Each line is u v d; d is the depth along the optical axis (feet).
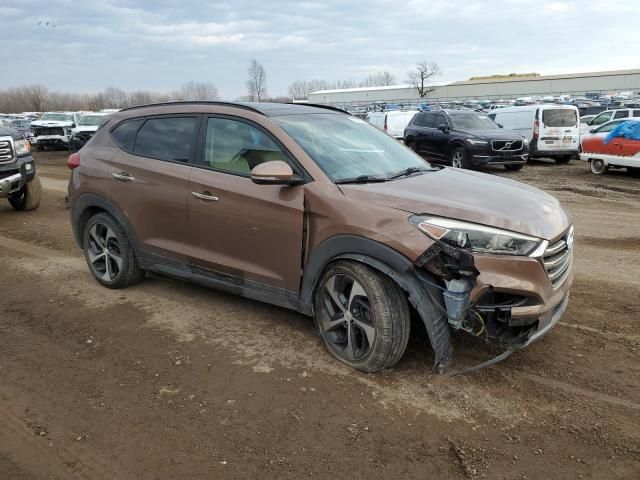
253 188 12.75
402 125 71.67
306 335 13.60
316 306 12.34
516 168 51.49
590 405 10.52
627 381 11.37
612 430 9.75
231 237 13.30
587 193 37.70
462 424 9.96
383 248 10.67
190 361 12.37
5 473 8.85
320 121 14.24
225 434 9.74
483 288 10.23
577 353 12.57
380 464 8.94
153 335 13.76
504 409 10.40
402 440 9.52
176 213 14.37
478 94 305.73
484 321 10.87
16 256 21.31
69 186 17.28
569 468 8.83
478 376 11.53
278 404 10.61
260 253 12.87
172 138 14.92
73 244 23.17
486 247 10.32
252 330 13.94
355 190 11.52
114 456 9.21
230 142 13.64
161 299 16.16
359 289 11.30
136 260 16.30
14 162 29.12
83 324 14.49
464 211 10.55
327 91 333.62
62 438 9.72
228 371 11.91
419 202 10.88
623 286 17.20
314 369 11.91
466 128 51.29
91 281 17.97
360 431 9.77
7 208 32.68
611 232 25.45
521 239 10.39
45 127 83.41
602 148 46.52
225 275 13.70
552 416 10.18
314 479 8.61
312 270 11.96
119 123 16.47
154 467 8.93
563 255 11.42
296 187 12.07
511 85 301.63
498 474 8.70
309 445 9.41
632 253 21.53
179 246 14.58
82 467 8.96
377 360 11.27
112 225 16.25
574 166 55.42
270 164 11.59
